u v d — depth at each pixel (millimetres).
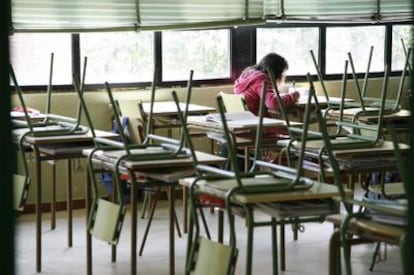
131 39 6379
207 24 5918
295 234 5121
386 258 4727
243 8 5988
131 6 5762
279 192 2994
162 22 5836
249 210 2992
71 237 5012
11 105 2068
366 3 6395
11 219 2072
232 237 3039
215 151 5977
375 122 5074
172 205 4016
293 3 6230
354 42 7328
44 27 5613
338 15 6371
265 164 3398
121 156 3746
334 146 3824
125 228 5445
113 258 4676
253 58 6852
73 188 6137
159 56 6480
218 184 3152
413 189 1695
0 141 2055
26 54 6000
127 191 5707
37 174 4426
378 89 7480
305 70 7125
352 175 4359
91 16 5703
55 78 6129
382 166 3852
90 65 6250
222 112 3082
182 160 3703
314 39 7133
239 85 5938
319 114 2781
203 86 6676
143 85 6449
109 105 6266
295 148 4168
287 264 4609
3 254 2064
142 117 5637
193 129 5750
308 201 3041
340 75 7293
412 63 1685
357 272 4445
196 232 3277
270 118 5645
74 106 6145
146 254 4852
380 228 2559
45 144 4383
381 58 7477
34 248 4949
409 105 1712
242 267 4535
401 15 6430
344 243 2686
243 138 5020
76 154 4410
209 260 3127
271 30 6934
